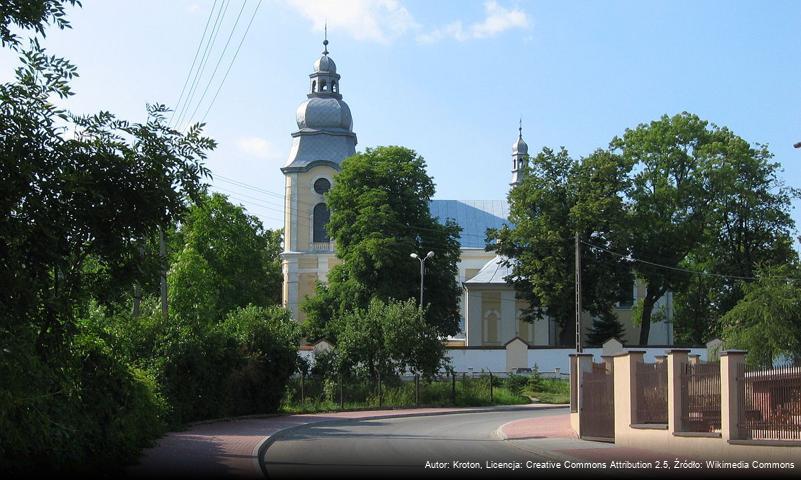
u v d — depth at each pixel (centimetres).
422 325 5047
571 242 6384
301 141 9031
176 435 2795
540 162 6631
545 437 3006
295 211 8831
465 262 9644
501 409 4959
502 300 7944
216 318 5875
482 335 7944
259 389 4084
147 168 1367
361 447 2506
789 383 1928
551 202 6506
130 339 3119
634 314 8038
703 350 6091
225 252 6028
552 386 5869
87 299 1423
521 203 6612
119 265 1403
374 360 5031
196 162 1452
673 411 2256
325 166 8831
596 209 6259
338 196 6894
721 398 2062
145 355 3139
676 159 6688
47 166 1273
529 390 5772
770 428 1961
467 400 5231
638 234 6594
